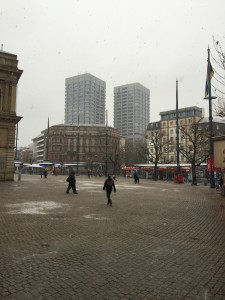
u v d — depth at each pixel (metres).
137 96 149.50
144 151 67.00
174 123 96.44
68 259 6.49
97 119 148.38
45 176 50.75
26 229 9.33
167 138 97.19
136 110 149.00
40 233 8.83
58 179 45.16
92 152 109.56
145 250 7.32
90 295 4.77
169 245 7.82
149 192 24.02
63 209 13.63
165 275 5.67
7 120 36.66
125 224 10.49
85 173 90.31
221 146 22.12
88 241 8.05
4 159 36.59
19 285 5.09
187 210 14.08
